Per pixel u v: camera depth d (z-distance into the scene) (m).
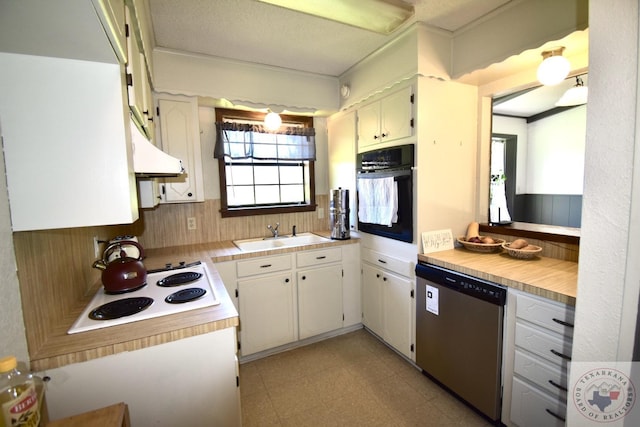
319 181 3.17
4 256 0.78
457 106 2.17
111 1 0.73
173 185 2.32
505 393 1.61
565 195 2.03
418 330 2.12
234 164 2.80
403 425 1.71
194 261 2.02
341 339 2.68
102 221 0.90
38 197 0.84
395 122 2.21
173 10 1.72
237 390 1.21
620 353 0.85
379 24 1.69
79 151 0.86
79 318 1.18
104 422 0.70
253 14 1.78
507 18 1.73
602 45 0.83
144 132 1.59
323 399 1.94
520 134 2.22
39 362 0.92
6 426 0.63
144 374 1.06
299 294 2.52
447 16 1.85
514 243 1.97
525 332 1.49
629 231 0.81
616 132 0.82
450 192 2.20
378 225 2.45
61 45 0.77
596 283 0.88
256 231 2.90
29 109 0.82
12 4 0.58
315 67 2.59
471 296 1.71
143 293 1.44
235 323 1.18
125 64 1.03
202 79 2.31
